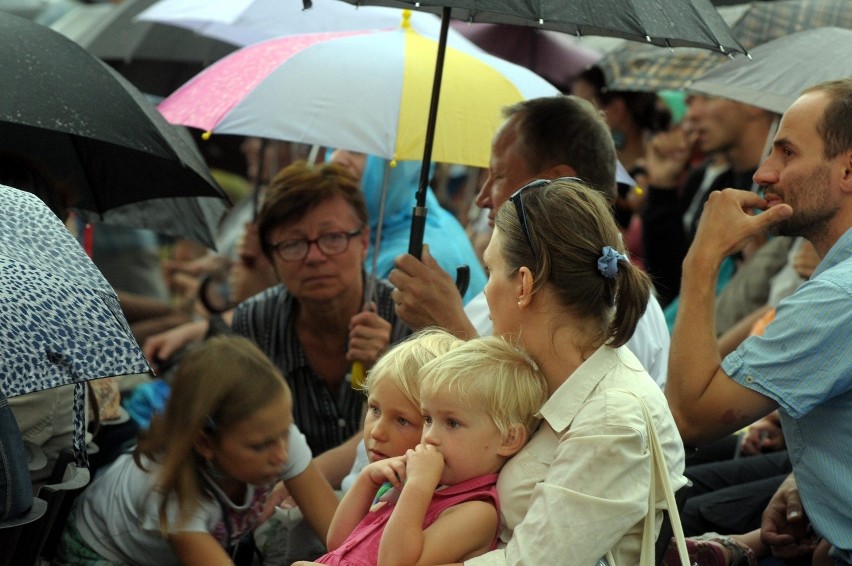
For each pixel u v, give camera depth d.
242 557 13.22
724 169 23.22
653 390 9.64
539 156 13.64
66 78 12.98
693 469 15.36
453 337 11.00
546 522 8.80
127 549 12.59
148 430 12.59
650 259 22.94
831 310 10.55
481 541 9.29
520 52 27.00
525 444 9.62
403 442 10.54
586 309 9.46
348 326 16.30
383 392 10.58
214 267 26.16
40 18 33.81
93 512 12.80
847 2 20.08
